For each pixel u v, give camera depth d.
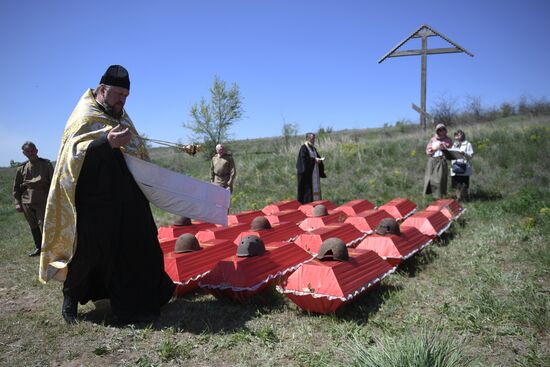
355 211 9.54
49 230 4.80
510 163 13.49
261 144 33.66
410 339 3.54
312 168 11.46
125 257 4.95
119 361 4.11
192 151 5.49
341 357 3.94
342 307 5.03
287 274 5.80
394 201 9.84
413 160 15.30
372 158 16.34
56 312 5.38
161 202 5.10
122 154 4.92
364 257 5.31
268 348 4.21
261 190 14.80
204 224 8.38
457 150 10.52
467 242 7.52
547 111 28.20
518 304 4.73
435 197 11.22
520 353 3.87
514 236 7.34
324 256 5.06
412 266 6.50
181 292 5.73
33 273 7.32
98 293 5.32
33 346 4.43
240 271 5.28
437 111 27.05
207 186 5.23
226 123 28.27
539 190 10.56
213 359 4.07
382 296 5.32
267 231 7.29
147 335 4.58
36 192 8.64
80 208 4.82
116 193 4.86
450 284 5.66
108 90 5.02
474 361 3.48
